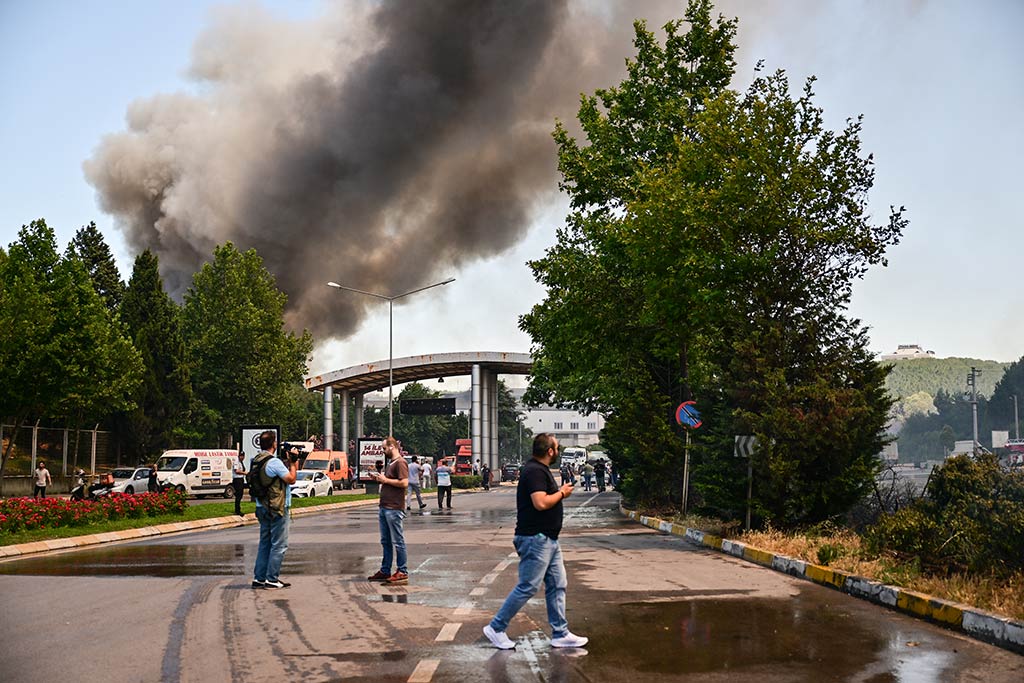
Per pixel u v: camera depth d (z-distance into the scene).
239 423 59.66
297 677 6.73
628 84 29.62
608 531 22.33
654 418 27.97
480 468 78.50
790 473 16.38
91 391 42.34
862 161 18.78
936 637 8.14
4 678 6.78
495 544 17.95
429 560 14.84
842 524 16.72
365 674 6.80
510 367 82.62
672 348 27.39
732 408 17.73
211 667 7.08
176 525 24.17
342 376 79.00
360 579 12.38
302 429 84.50
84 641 8.15
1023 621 7.73
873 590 10.25
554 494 7.74
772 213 17.80
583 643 7.71
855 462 16.23
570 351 30.92
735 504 17.44
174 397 54.75
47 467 44.62
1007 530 10.13
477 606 9.96
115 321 45.56
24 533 19.27
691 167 20.72
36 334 39.81
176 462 43.75
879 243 18.34
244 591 11.23
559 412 178.50
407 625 8.82
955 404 148.25
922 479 27.91
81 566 14.62
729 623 8.81
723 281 18.38
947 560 10.70
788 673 6.73
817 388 16.22
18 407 40.62
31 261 41.62
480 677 6.66
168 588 11.59
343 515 31.59
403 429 141.00
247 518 28.39
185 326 61.84
